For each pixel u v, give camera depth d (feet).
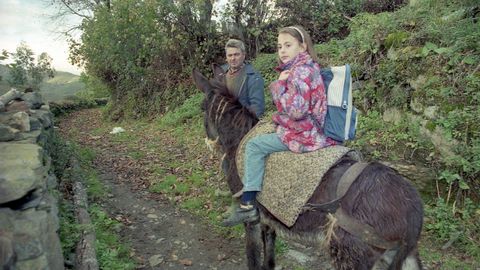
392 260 8.55
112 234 14.79
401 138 18.58
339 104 9.18
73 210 15.17
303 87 8.91
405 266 8.56
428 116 17.80
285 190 9.43
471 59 17.51
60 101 61.05
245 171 10.07
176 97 39.75
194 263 13.62
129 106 44.52
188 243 14.89
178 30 37.88
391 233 8.09
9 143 11.27
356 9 35.83
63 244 11.68
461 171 15.35
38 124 14.33
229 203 17.95
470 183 15.11
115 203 18.43
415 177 16.22
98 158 26.32
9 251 6.75
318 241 9.12
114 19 38.27
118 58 41.98
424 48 19.38
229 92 11.78
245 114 11.41
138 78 44.34
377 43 22.65
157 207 18.10
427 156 17.02
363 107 22.31
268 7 36.73
